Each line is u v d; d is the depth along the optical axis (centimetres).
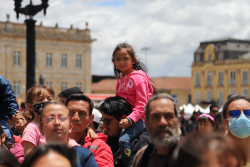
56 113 327
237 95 360
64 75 4825
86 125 404
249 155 328
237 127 343
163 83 6400
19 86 4472
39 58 4638
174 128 296
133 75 445
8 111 486
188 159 171
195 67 6156
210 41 6094
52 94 445
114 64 480
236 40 5947
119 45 460
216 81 5897
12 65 4419
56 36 4744
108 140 470
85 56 4988
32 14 862
